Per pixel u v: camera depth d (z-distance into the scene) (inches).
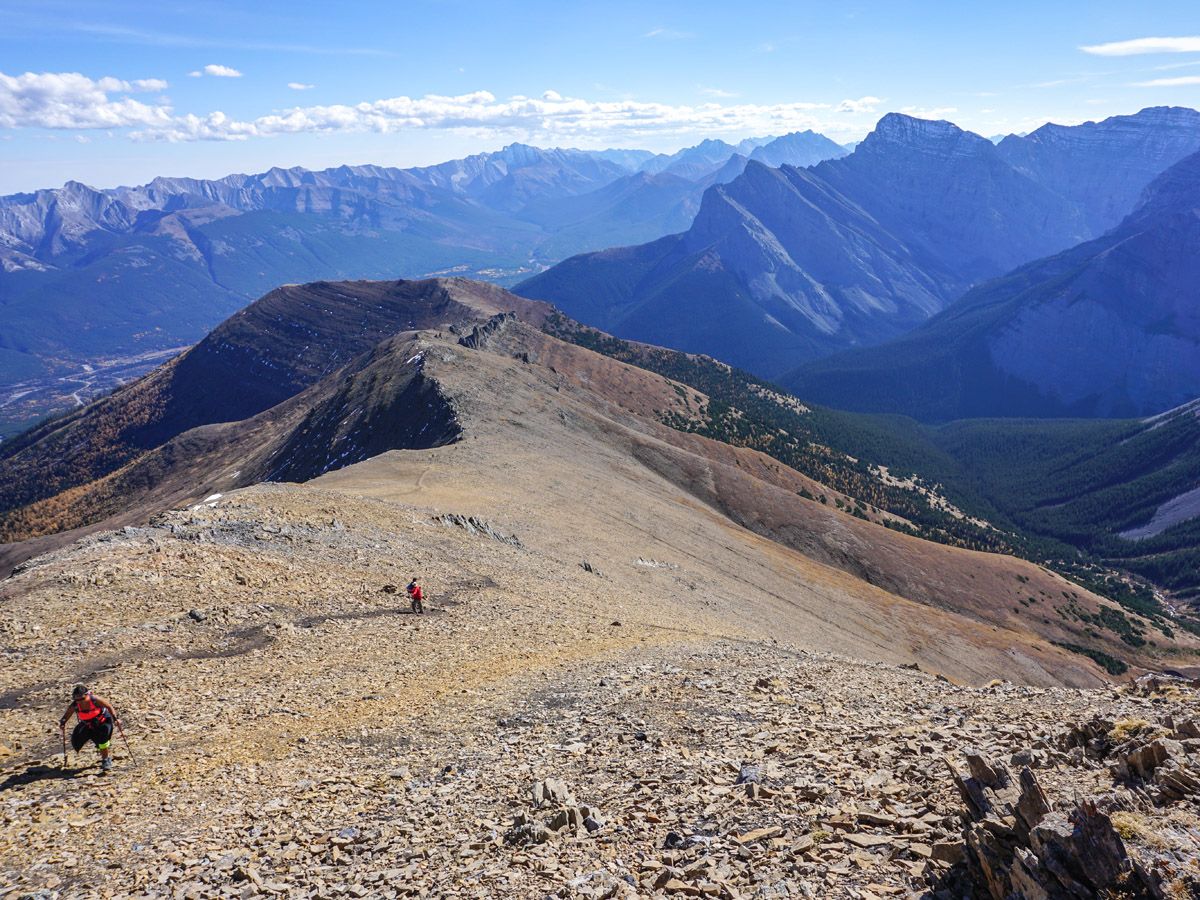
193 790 617.0
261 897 444.5
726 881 377.4
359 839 513.3
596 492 3929.6
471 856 464.1
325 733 748.0
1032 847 317.1
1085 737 471.5
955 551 7145.7
